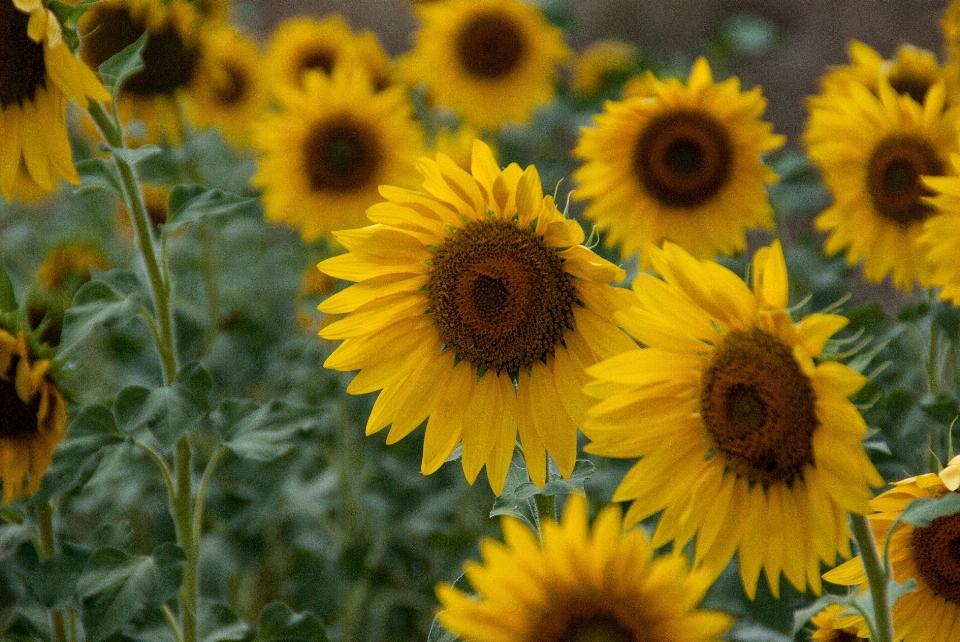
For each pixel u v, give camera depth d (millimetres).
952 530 1863
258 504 2371
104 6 2574
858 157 2250
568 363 1916
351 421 2414
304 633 2029
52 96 1961
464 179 1892
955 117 2215
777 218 2455
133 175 2016
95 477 1979
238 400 2039
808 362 1765
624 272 1879
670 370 1836
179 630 2045
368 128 2576
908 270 2244
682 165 2336
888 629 1798
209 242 2576
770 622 2121
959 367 2332
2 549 2027
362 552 2381
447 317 1923
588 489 2258
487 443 1924
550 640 1730
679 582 1681
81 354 2500
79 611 2004
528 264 1908
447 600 1736
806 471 1808
